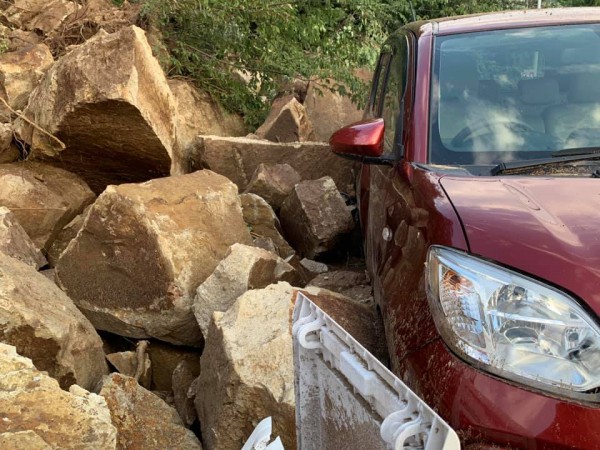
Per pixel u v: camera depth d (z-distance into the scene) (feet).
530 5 43.57
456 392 8.01
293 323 8.73
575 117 12.12
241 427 12.21
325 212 20.53
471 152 11.71
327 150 24.07
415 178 11.04
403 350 9.14
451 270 8.68
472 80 12.79
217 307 15.02
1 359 10.40
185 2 27.27
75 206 20.08
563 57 13.12
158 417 12.70
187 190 17.31
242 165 23.67
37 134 20.12
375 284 12.59
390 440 6.61
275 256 16.11
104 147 20.22
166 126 20.97
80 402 10.09
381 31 34.81
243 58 29.53
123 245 15.88
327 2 30.86
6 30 25.03
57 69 19.80
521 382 7.77
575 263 8.09
